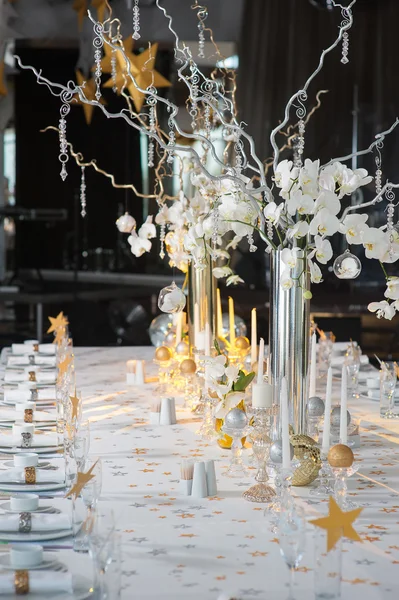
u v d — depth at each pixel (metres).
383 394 2.76
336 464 1.77
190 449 2.31
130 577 1.45
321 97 7.95
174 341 3.31
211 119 2.89
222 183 2.22
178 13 7.57
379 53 7.95
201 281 2.90
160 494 1.91
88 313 8.20
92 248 8.16
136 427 2.57
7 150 8.15
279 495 1.76
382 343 7.53
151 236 2.90
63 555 1.53
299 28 7.86
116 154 8.04
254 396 1.94
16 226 8.17
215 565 1.50
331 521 1.28
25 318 8.17
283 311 2.02
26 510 1.76
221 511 1.80
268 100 7.90
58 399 2.49
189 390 2.90
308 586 1.42
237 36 7.78
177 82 7.56
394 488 1.97
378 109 7.97
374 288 7.72
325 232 1.89
